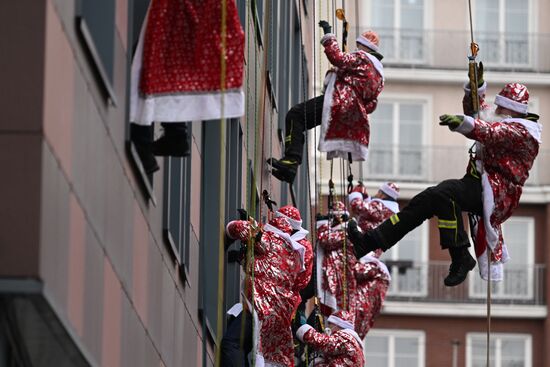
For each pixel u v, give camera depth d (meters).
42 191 11.62
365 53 20.20
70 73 12.52
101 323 14.02
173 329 18.53
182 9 14.16
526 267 56.25
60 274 12.19
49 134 11.85
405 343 56.09
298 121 21.16
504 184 18.38
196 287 20.73
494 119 18.59
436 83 57.19
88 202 13.28
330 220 25.88
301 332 22.33
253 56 25.17
